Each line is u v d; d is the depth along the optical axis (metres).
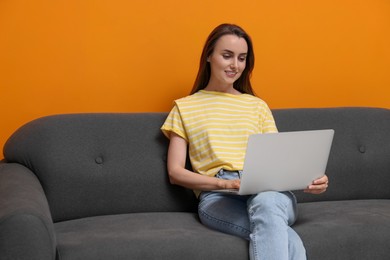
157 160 2.48
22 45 2.60
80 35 2.66
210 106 2.47
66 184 2.34
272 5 2.93
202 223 2.25
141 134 2.50
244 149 2.41
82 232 2.06
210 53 2.50
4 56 2.58
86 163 2.38
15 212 1.72
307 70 3.02
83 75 2.68
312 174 2.19
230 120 2.44
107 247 1.88
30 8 2.59
